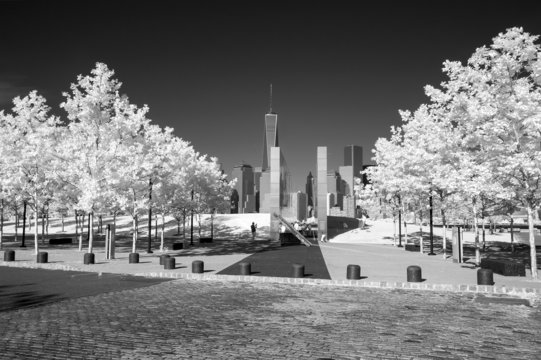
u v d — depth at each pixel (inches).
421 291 640.4
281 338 355.3
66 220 3157.0
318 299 561.3
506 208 853.8
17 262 1005.2
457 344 339.3
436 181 975.6
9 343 331.9
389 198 1651.1
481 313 470.9
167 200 1406.3
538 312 478.0
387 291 638.5
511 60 751.1
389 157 1533.0
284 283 723.4
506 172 715.4
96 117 1109.1
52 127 1214.9
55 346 323.9
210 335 363.9
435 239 2005.4
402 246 1676.9
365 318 440.1
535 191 736.3
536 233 2684.5
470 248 1622.8
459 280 709.3
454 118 887.7
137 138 1219.2
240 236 2274.9
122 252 1322.6
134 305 507.8
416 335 367.9
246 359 296.2
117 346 325.7
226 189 2140.7
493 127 726.5
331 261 1060.5
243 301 542.3
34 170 1199.6
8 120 1317.7
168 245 1643.7
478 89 824.3
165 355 303.4
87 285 679.7
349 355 307.4
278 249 1507.1
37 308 483.8
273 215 2095.2
